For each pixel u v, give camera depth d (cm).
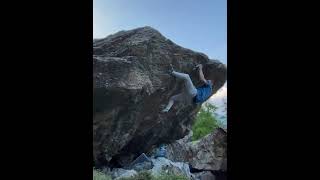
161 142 988
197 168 960
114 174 839
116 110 815
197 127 1616
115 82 786
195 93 882
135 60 825
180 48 918
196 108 1006
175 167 894
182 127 1020
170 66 880
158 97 874
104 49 862
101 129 823
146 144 946
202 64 958
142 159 896
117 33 913
